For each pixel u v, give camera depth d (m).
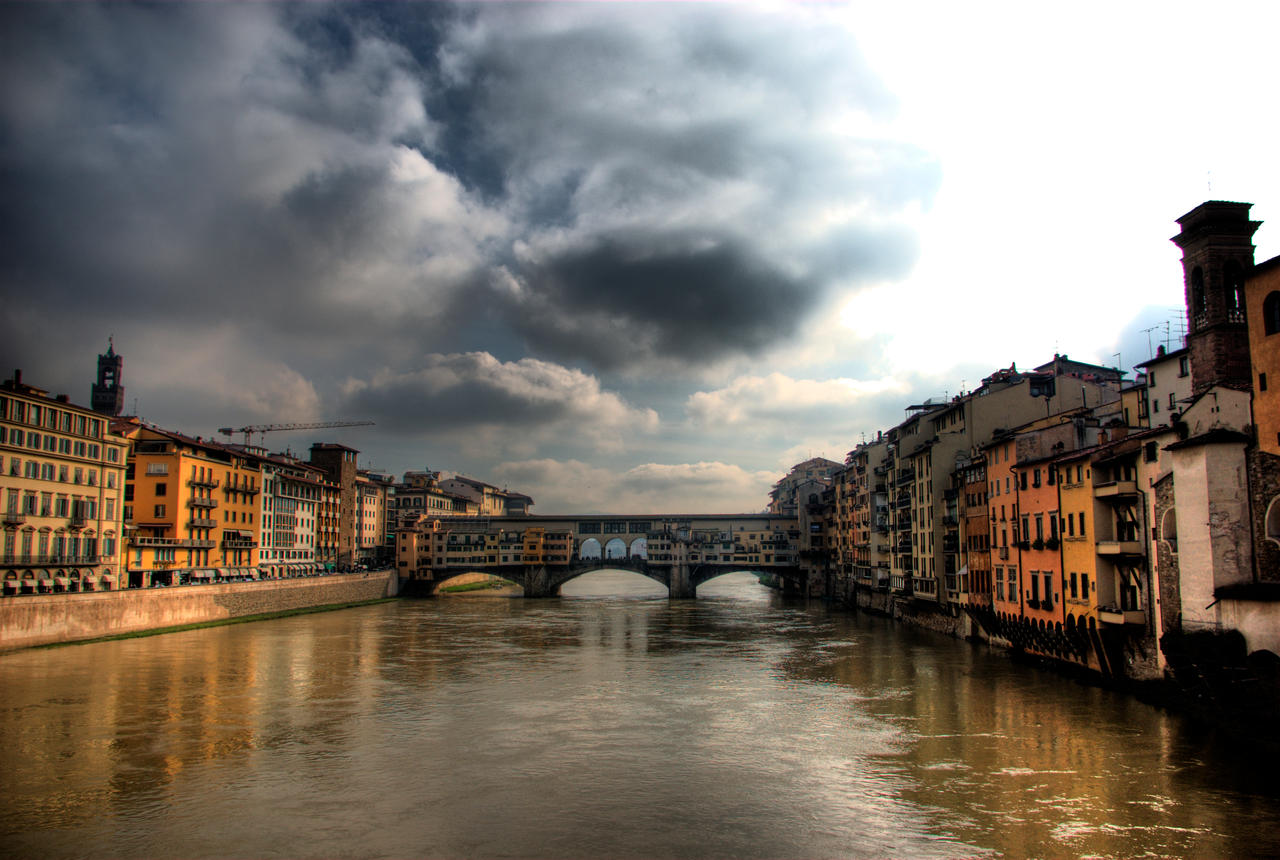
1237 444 47.66
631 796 38.50
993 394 94.50
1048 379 94.06
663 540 182.25
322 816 36.00
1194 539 49.03
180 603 101.25
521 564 179.12
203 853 32.16
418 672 72.19
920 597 103.56
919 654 80.12
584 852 32.28
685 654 83.69
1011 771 40.97
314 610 135.12
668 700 59.56
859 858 31.38
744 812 36.28
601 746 46.97
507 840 33.47
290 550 154.38
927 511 100.12
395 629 108.19
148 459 116.88
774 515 184.25
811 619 121.56
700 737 48.81
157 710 55.75
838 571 160.75
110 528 101.56
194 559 120.56
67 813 36.25
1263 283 47.00
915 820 34.91
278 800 37.94
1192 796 36.94
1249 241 51.75
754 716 54.06
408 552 177.50
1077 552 62.19
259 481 140.38
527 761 44.06
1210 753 43.22
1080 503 61.62
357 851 32.41
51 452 91.81
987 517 81.56
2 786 39.81
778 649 86.56
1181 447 50.00
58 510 92.81
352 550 185.50
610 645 91.56
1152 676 54.00
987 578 82.00
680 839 33.44
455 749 46.34
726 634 101.75
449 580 196.75
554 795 38.69
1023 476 72.06
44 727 50.84
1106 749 44.09
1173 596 51.62
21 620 79.12
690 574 177.88
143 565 108.81
